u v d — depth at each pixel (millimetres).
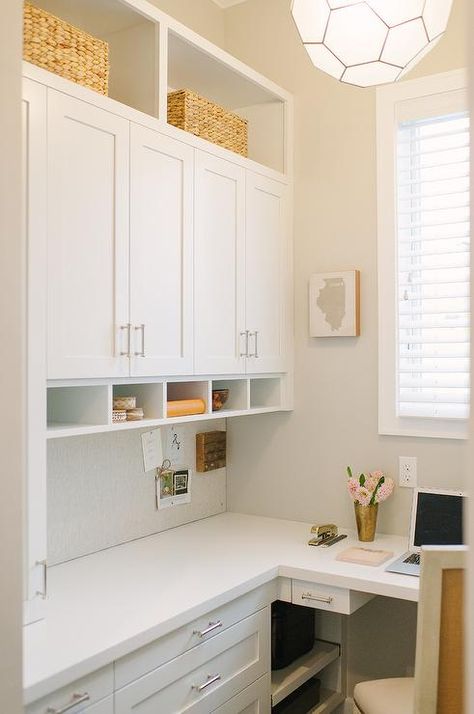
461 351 2721
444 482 2721
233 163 2693
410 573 2291
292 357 3072
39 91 1889
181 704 1975
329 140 2994
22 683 1254
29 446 1822
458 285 2732
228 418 3256
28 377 1830
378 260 2857
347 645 2939
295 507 3072
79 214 2012
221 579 2221
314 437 3027
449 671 1724
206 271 2539
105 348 2094
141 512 2746
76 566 2357
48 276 1906
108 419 2135
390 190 2830
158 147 2316
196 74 2814
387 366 2834
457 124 2754
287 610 2652
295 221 3080
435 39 1701
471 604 479
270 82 2945
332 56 1758
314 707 2762
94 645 1681
